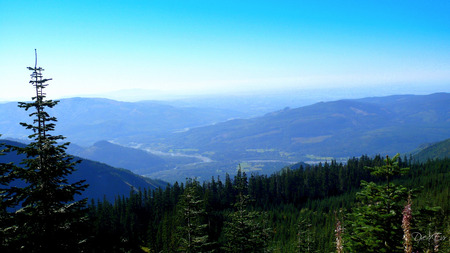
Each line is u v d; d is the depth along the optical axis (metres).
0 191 13.09
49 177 13.80
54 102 14.09
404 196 14.03
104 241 72.69
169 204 110.75
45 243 13.86
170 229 70.19
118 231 87.25
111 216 92.56
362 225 14.57
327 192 146.50
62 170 14.15
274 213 108.62
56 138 14.30
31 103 13.60
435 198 83.12
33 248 13.66
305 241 47.81
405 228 12.01
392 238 13.70
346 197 120.38
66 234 14.28
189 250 29.03
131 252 78.31
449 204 71.56
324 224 97.19
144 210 117.19
